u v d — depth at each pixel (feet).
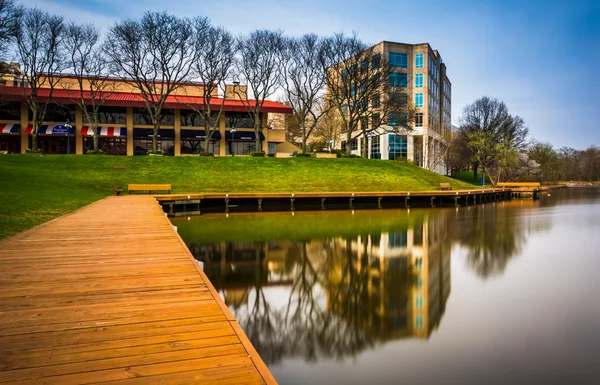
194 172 131.34
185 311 17.70
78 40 153.89
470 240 63.21
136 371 12.29
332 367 23.15
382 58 184.85
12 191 78.79
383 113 186.91
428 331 27.68
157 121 152.56
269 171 139.44
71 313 17.30
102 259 27.76
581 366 22.76
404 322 29.50
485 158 222.89
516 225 80.59
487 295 35.63
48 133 160.04
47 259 27.66
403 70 238.89
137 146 173.47
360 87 173.47
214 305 18.52
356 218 88.74
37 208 60.23
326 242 59.67
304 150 171.22
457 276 41.93
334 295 35.94
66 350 13.66
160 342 14.42
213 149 181.47
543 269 44.88
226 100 187.01
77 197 85.92
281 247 55.88
